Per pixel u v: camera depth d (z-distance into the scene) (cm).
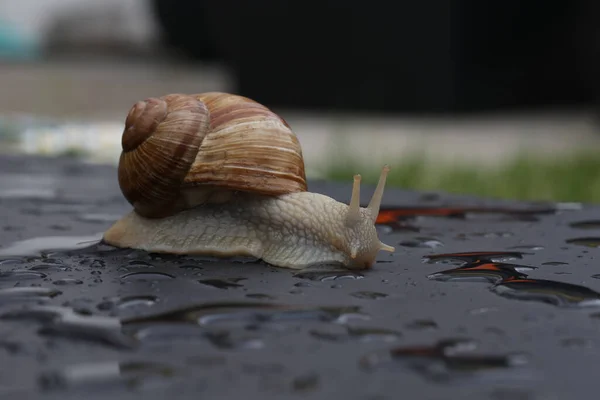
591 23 120
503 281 24
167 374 20
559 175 71
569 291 24
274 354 20
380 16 128
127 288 24
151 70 217
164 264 26
